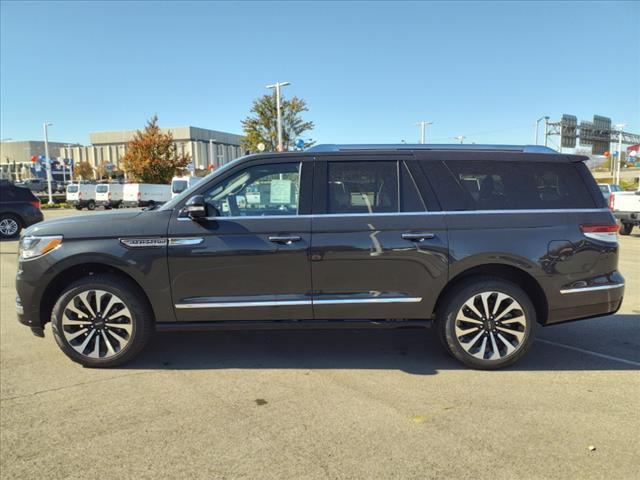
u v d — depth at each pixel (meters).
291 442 3.13
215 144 101.31
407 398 3.77
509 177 4.38
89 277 4.30
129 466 2.88
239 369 4.38
